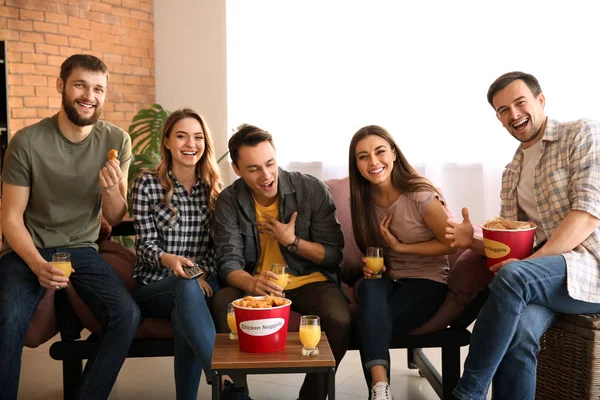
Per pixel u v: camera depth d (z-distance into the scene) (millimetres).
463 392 2170
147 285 2539
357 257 2977
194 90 5480
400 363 3318
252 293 2463
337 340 2428
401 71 4738
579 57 4117
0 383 2336
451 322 2547
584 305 2209
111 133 2771
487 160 4469
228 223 2650
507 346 2162
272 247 2709
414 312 2508
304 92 5086
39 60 4832
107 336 2408
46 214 2648
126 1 5410
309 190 2686
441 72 4590
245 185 2689
